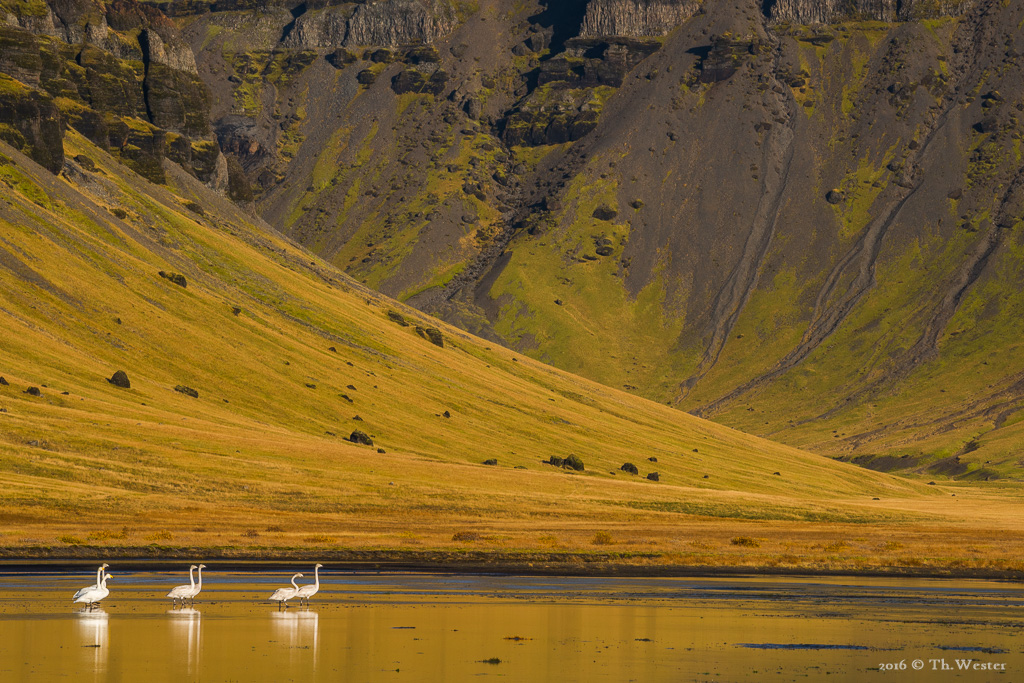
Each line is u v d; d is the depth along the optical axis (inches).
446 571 6353.3
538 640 3730.3
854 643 3791.8
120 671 3011.8
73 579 5487.2
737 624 4234.7
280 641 3590.1
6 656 3223.4
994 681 3134.8
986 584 6136.8
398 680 2977.4
